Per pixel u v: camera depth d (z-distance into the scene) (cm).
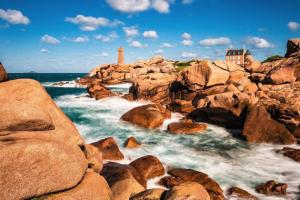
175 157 1789
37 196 592
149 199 992
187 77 3422
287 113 2277
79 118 2872
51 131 720
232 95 2662
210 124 2739
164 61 9450
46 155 617
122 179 1182
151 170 1430
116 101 4050
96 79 8312
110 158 1639
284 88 2783
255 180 1457
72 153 687
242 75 3394
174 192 944
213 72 3228
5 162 550
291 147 2059
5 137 624
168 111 3000
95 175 759
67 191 651
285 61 3048
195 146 2058
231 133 2448
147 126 2534
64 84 8544
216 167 1634
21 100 754
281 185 1323
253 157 1834
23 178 570
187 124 2509
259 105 2434
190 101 3322
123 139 2159
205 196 957
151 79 4047
